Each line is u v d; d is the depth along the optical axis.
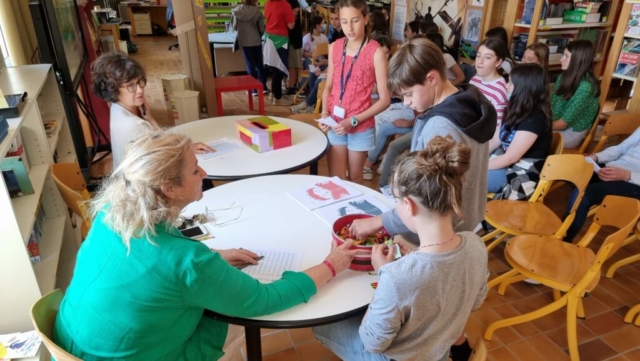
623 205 1.90
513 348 2.07
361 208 1.77
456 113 1.35
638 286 2.49
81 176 2.02
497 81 3.01
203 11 4.79
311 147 2.43
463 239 1.14
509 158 2.56
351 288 1.33
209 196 1.87
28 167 2.23
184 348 1.20
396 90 1.46
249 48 5.96
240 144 2.46
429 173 1.05
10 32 2.95
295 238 1.56
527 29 4.12
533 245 2.12
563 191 3.55
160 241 1.04
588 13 3.96
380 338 1.12
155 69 7.76
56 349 1.02
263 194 1.89
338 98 2.64
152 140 1.08
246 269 1.39
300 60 6.27
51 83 2.84
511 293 2.43
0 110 1.85
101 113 4.14
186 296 1.06
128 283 1.03
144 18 11.17
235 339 1.51
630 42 3.40
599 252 1.75
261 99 5.16
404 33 5.43
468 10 4.42
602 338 2.13
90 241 1.11
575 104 3.25
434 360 1.24
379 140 3.66
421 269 1.06
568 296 1.90
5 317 1.75
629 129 3.05
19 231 1.63
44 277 1.96
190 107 4.52
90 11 4.96
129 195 1.04
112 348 1.05
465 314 1.21
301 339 2.11
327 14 7.02
